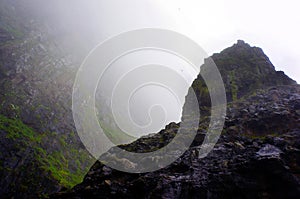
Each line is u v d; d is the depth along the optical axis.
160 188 13.18
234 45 31.69
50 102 104.88
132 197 13.77
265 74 25.92
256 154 13.09
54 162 82.12
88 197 14.55
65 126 100.38
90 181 15.70
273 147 13.38
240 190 12.08
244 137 15.78
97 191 14.49
